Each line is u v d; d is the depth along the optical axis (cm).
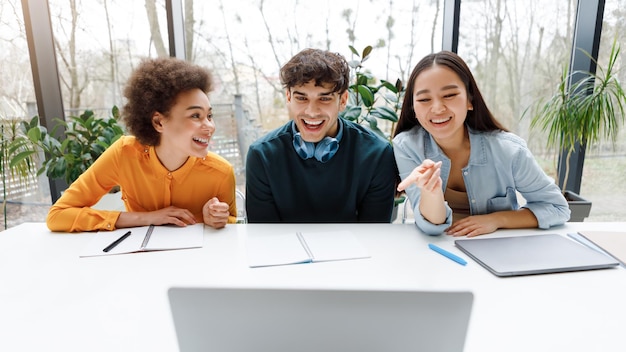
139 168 119
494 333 59
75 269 83
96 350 56
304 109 110
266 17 227
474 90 113
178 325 38
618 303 67
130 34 225
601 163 218
